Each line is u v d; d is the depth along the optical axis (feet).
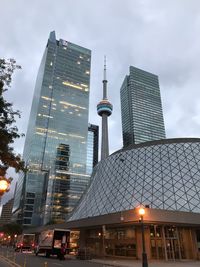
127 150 217.56
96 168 242.37
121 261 111.55
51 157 517.55
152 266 89.66
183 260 120.78
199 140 203.62
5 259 109.91
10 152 49.39
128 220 115.65
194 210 142.82
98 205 185.37
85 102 619.67
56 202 484.33
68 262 101.76
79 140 565.94
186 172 172.35
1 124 43.32
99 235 157.69
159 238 124.57
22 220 461.78
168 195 157.48
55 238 126.21
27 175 489.67
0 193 39.06
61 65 631.56
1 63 45.52
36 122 530.68
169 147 198.08
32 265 83.87
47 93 574.15
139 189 171.22
